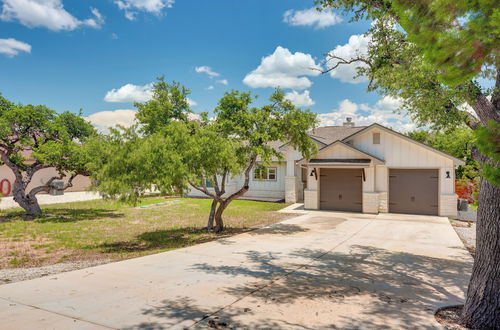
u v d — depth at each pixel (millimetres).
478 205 5172
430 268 8148
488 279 4852
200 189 12750
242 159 12578
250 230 13492
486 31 3451
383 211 18422
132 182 10188
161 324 4828
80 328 4652
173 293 6148
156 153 10305
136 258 8852
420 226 14500
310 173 20016
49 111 16875
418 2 3766
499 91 4996
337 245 10703
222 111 13117
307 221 15805
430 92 7660
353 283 6918
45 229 13664
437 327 4918
